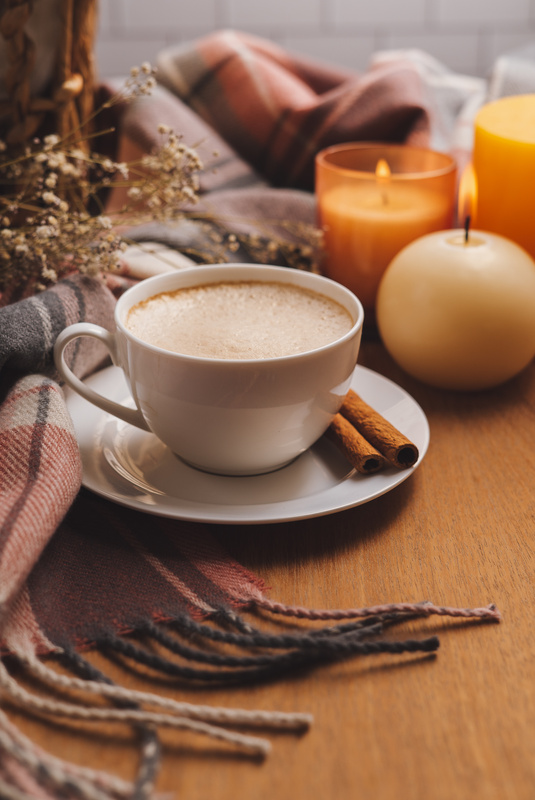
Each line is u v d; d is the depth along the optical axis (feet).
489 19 3.88
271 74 2.47
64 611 1.46
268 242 2.18
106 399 1.67
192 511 1.56
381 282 2.04
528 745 1.34
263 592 1.51
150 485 1.64
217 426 1.57
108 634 1.43
